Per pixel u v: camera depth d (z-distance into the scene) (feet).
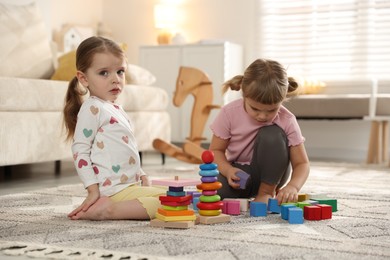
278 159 5.61
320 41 15.01
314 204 5.50
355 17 14.61
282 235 4.42
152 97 11.39
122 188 5.25
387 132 12.71
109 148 5.27
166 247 4.00
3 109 7.82
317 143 14.73
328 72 14.98
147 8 16.58
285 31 15.30
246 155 5.96
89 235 4.42
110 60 5.31
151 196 5.22
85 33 15.58
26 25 10.59
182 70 10.49
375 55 14.53
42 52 10.71
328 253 3.85
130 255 3.68
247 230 4.61
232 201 5.43
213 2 15.80
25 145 8.14
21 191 7.54
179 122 14.79
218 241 4.19
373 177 9.25
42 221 5.05
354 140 14.37
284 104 12.78
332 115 12.39
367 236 4.43
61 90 8.87
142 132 11.04
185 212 4.76
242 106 5.87
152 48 15.02
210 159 4.96
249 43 15.55
